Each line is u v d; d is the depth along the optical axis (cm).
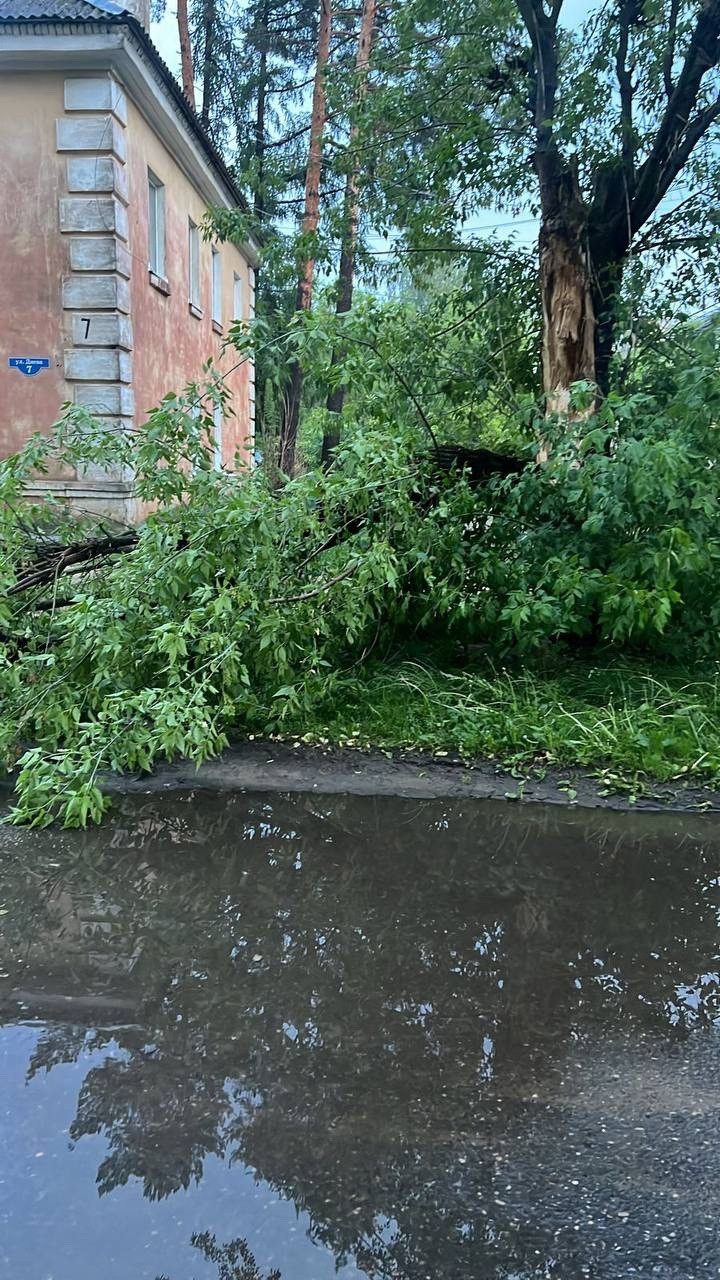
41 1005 245
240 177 980
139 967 265
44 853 341
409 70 842
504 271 816
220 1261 165
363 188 883
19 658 447
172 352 1212
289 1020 241
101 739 387
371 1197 181
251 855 343
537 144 668
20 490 529
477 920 298
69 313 920
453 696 492
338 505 488
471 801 397
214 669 417
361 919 297
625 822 378
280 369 566
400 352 695
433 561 509
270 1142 196
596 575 465
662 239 766
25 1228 172
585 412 564
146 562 448
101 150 898
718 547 450
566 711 471
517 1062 225
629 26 698
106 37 862
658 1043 234
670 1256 167
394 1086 215
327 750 452
